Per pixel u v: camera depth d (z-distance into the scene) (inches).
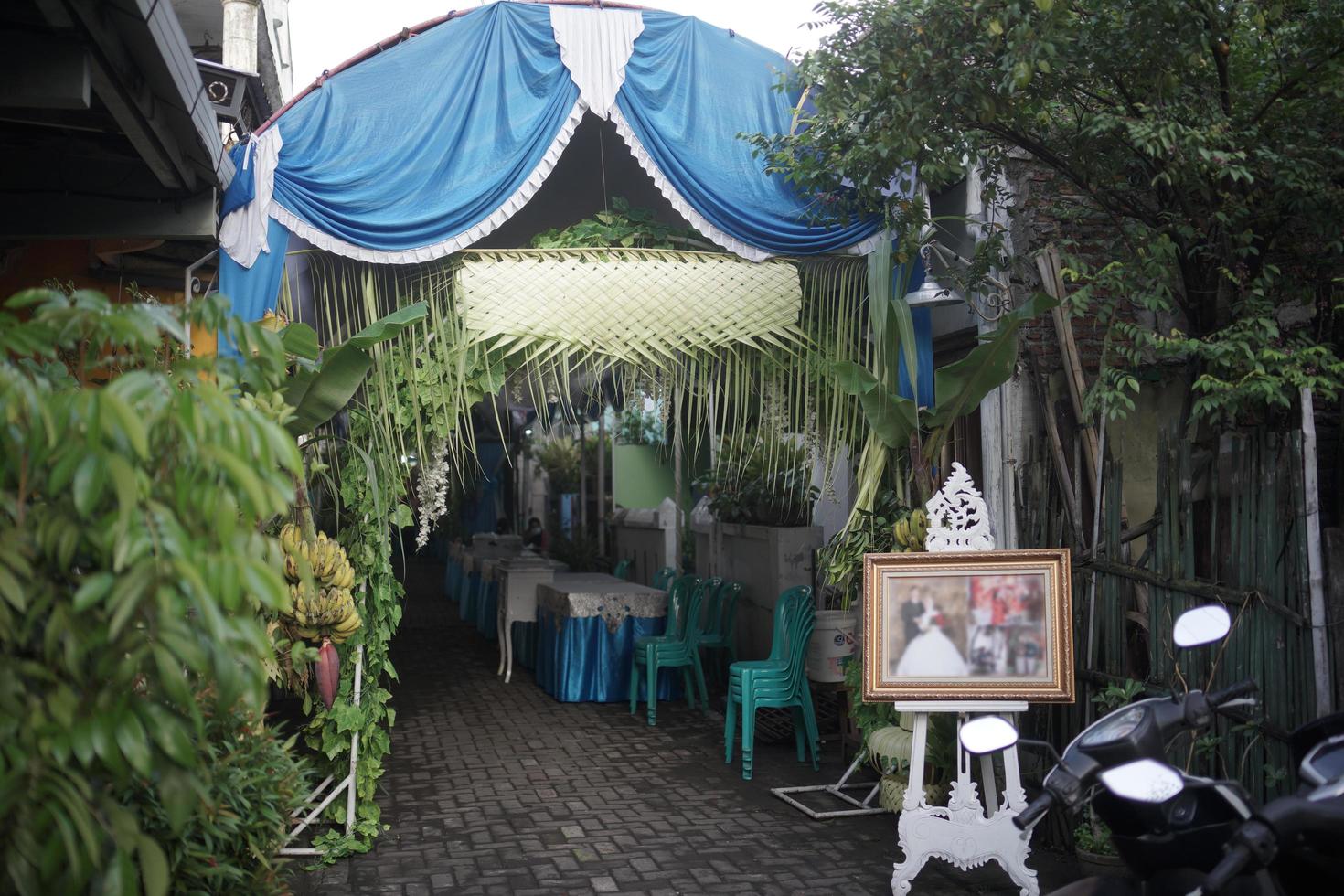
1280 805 97.5
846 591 258.4
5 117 182.1
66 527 86.0
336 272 232.7
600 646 374.9
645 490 575.5
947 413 224.2
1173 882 109.3
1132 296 203.3
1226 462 212.5
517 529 811.4
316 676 209.9
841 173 225.6
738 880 200.7
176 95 170.1
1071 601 194.7
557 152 232.5
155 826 117.6
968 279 240.7
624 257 236.7
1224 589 178.5
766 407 250.1
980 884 197.5
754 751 304.3
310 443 225.5
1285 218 211.3
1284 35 200.4
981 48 199.9
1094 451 219.0
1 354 87.2
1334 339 224.1
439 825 236.4
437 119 228.5
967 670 186.9
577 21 234.5
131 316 91.1
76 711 87.0
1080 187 228.1
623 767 286.4
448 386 228.8
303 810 222.8
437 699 384.2
